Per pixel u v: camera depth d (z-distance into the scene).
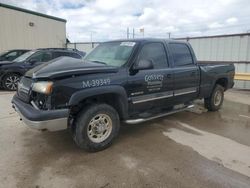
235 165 3.19
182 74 4.71
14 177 2.82
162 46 4.48
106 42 4.75
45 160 3.26
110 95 3.68
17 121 4.90
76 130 3.34
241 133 4.46
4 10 13.66
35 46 16.12
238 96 8.41
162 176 2.88
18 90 3.84
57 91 3.05
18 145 3.73
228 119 5.39
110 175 2.90
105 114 3.56
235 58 10.17
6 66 8.62
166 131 4.50
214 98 5.92
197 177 2.87
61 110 3.07
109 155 3.44
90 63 3.66
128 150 3.62
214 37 10.61
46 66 3.45
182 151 3.60
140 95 3.98
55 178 2.82
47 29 16.95
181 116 5.56
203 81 5.35
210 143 3.94
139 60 3.90
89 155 3.43
